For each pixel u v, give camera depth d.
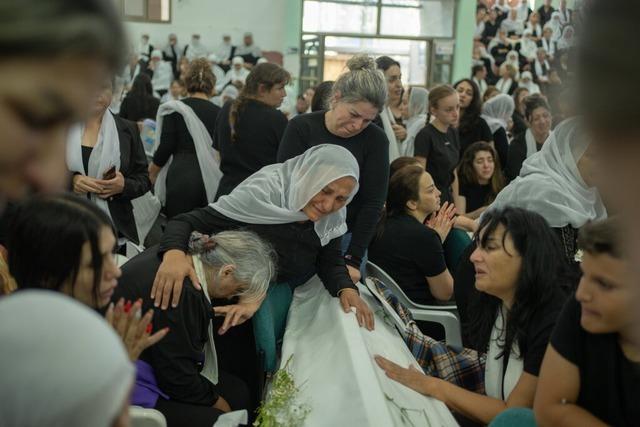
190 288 1.72
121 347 0.55
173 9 11.52
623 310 1.06
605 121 0.32
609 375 1.17
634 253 0.36
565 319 1.23
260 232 2.05
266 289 1.88
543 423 1.26
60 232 1.24
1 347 0.49
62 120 0.42
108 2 0.43
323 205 1.97
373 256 2.70
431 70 12.73
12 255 1.28
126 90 6.04
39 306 0.52
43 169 0.43
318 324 2.00
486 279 1.65
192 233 1.89
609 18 0.31
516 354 1.65
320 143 2.38
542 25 12.34
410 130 4.34
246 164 3.19
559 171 2.12
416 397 1.58
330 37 12.37
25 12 0.38
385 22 12.48
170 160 3.93
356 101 2.26
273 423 1.49
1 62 0.38
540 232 1.62
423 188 2.63
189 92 3.71
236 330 2.10
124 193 2.58
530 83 12.13
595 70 0.32
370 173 2.42
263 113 3.15
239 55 11.86
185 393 1.73
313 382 1.62
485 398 1.62
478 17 12.36
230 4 11.78
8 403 0.49
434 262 2.59
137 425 1.43
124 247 2.65
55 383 0.49
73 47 0.39
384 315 2.13
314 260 2.14
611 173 0.33
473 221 2.92
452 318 2.52
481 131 4.43
